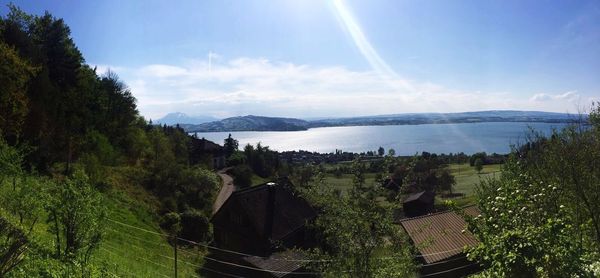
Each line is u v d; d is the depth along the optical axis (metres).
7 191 14.09
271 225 36.06
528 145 16.81
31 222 17.08
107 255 20.08
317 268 10.48
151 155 65.19
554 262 6.56
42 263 11.40
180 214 42.06
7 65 28.75
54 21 49.62
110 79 71.62
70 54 50.00
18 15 46.00
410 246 10.17
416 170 79.69
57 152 41.38
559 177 12.04
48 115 38.28
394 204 9.93
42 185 14.62
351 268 9.67
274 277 28.75
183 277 24.28
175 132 95.62
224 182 79.44
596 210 10.70
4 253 9.60
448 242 27.77
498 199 7.68
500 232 7.35
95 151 45.69
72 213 12.06
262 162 115.75
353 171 10.18
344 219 9.80
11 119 29.61
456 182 88.69
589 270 7.16
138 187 48.22
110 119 65.31
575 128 14.70
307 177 10.85
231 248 37.06
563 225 6.95
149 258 25.16
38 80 37.56
